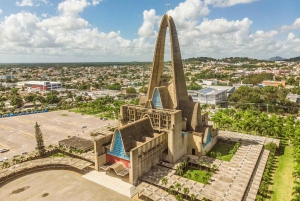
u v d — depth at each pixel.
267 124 101.25
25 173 71.31
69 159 76.62
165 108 82.31
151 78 87.62
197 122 85.19
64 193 60.00
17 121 140.12
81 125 130.12
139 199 56.84
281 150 88.00
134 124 72.25
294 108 155.62
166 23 85.56
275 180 65.25
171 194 56.09
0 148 94.38
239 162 71.94
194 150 80.75
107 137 73.31
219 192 55.59
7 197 58.78
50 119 145.25
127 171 65.81
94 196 58.44
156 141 71.38
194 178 66.44
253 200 52.78
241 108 163.25
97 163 69.75
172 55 82.94
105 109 159.12
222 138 95.81
